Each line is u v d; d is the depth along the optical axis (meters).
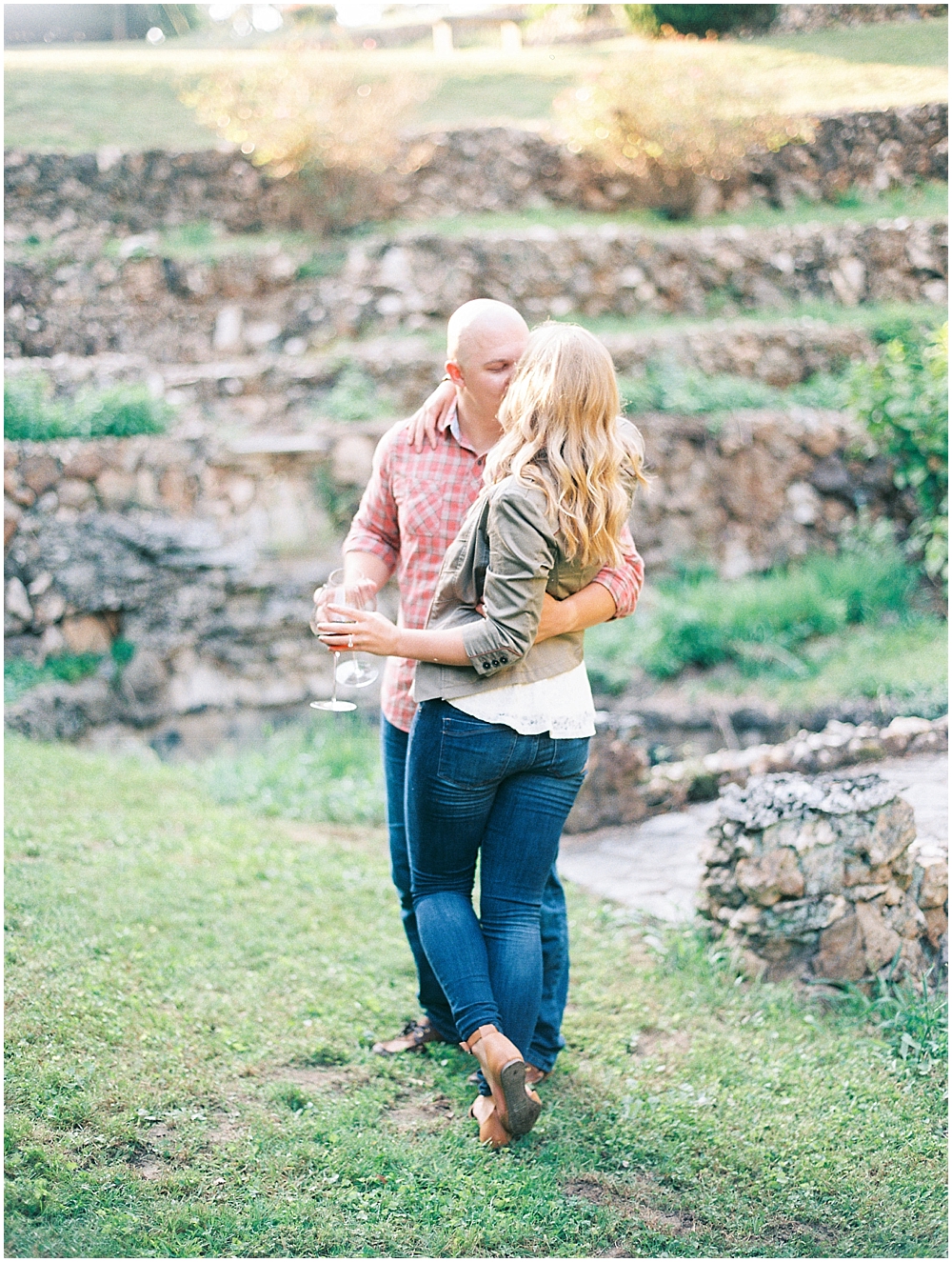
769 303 11.28
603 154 11.83
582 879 4.74
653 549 9.27
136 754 7.06
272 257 10.69
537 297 10.71
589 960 3.84
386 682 3.03
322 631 2.47
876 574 8.59
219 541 8.43
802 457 9.51
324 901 4.21
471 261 10.60
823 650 8.03
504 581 2.42
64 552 7.96
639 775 5.55
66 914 3.74
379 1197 2.50
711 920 3.80
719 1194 2.56
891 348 8.99
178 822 5.11
